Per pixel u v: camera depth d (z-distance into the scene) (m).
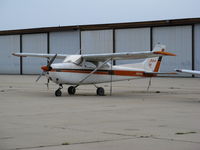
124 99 16.80
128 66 21.08
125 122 9.98
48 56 22.12
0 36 52.53
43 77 40.91
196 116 11.12
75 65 18.78
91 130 8.80
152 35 41.22
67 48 47.41
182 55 39.50
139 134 8.31
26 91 21.50
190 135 8.19
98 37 44.69
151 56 18.61
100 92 19.20
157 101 15.85
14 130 8.78
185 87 25.55
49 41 48.69
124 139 7.79
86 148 7.01
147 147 7.07
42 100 16.09
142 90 22.89
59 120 10.30
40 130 8.79
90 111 12.32
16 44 51.28
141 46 41.94
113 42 43.66
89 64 19.39
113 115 11.34
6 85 27.27
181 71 15.77
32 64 49.91
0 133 8.42
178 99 16.84
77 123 9.80
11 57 51.78
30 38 50.12
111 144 7.33
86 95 19.14
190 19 38.28
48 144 7.34
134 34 42.34
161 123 9.81
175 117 10.91
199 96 18.48
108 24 43.69
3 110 12.52
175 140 7.68
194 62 38.94
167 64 40.31
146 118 10.71
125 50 43.03
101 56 18.64
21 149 6.96
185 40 39.25
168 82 31.48
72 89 19.56
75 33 46.69
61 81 18.31
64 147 7.09
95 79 19.61
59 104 14.46
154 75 21.95
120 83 30.12
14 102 15.19
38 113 11.77
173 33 39.91
